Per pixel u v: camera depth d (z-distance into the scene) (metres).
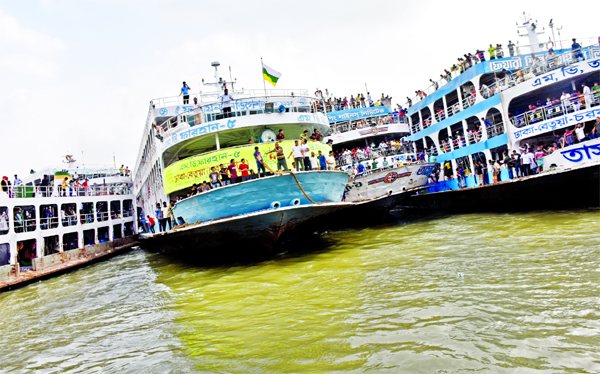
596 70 17.44
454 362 4.54
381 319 6.12
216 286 9.95
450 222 17.47
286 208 11.62
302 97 15.02
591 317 5.36
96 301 10.88
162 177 16.05
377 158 23.95
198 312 7.91
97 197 26.73
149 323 7.77
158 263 16.97
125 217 30.44
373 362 4.74
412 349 4.97
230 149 13.37
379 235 16.06
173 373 5.21
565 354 4.49
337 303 7.22
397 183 20.44
